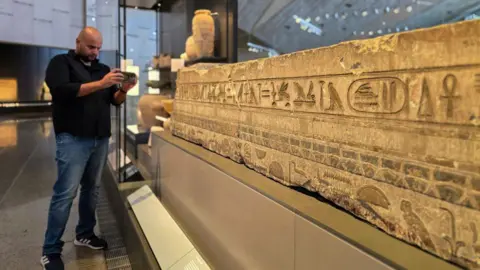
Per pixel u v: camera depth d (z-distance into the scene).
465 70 0.62
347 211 0.89
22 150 5.68
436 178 0.67
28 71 11.14
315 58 0.99
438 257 0.66
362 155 0.84
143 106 3.82
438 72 0.66
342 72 0.89
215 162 1.48
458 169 0.63
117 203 2.78
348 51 0.87
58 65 2.02
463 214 0.62
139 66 4.22
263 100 1.26
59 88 1.96
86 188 2.37
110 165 3.50
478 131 0.60
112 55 3.97
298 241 0.90
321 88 0.97
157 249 1.71
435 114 0.67
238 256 1.23
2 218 2.93
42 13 9.88
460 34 0.62
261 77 1.27
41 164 4.79
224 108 1.59
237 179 1.23
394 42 0.75
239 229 1.22
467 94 0.62
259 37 3.46
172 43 4.32
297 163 1.08
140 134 3.79
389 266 0.65
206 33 3.27
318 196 1.02
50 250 2.09
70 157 2.06
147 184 2.81
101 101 2.17
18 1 9.47
